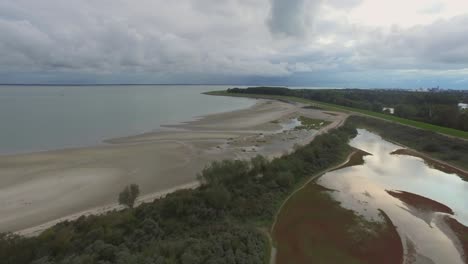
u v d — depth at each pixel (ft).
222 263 57.00
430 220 87.56
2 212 83.25
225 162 101.96
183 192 87.04
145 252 58.59
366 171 133.39
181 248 60.03
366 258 69.21
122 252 56.18
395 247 73.51
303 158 132.87
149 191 99.25
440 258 69.46
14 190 97.86
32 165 122.62
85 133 193.57
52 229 66.18
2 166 120.37
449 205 98.73
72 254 56.34
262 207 88.74
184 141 174.40
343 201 99.71
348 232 80.02
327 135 180.65
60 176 110.93
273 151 158.20
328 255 70.08
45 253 56.65
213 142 174.60
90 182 105.81
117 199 92.84
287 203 97.04
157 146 159.63
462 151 161.17
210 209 79.56
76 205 88.33
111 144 162.81
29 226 76.02
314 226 82.79
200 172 119.24
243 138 188.75
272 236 77.46
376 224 84.43
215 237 67.10
